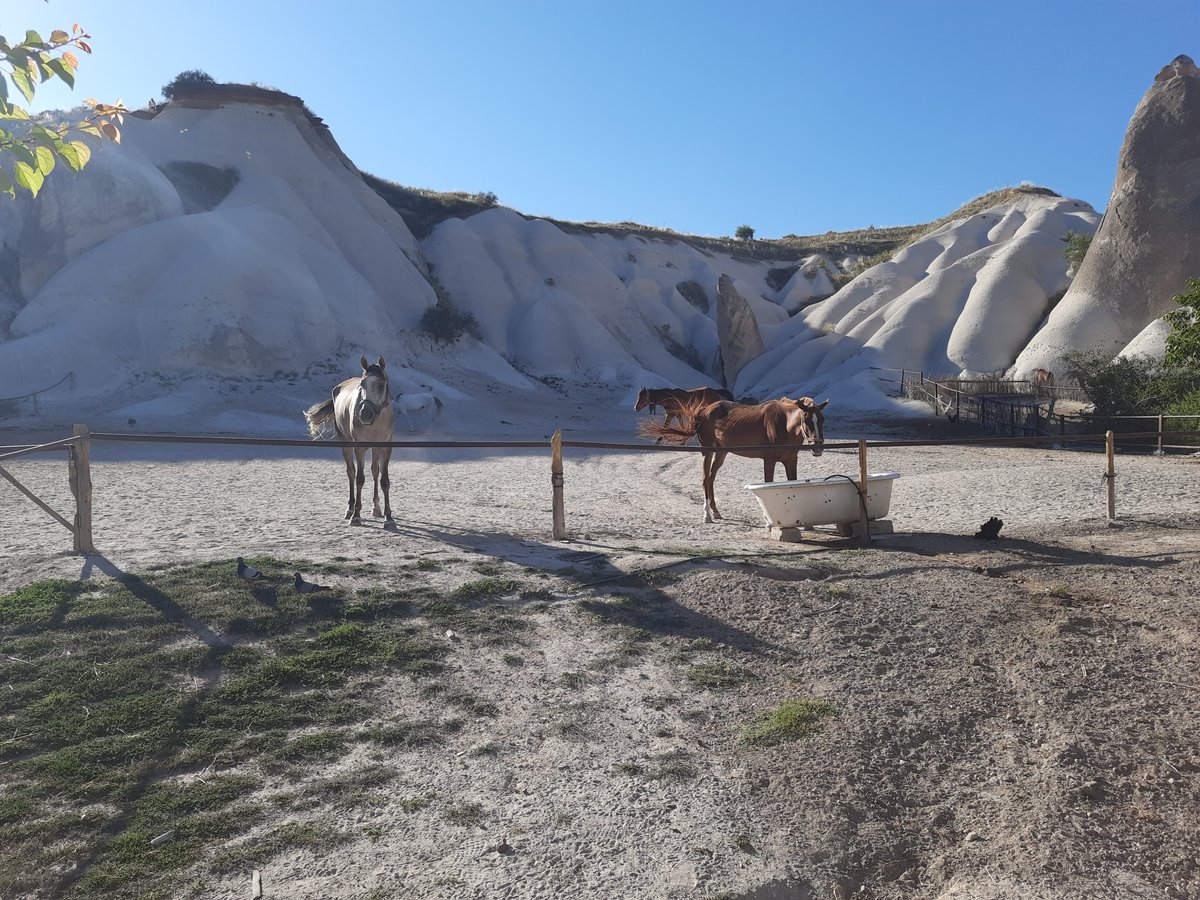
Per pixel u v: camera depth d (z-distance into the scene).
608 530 11.09
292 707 5.43
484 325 58.44
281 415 35.41
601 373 55.28
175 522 11.21
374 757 4.89
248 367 40.69
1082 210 68.62
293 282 45.06
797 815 4.27
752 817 4.27
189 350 39.75
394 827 4.22
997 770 4.63
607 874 3.86
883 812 4.31
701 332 65.62
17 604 6.75
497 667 6.11
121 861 3.92
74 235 44.28
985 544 9.84
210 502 13.56
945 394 40.94
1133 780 4.45
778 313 70.44
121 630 6.38
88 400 36.00
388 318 49.56
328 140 62.69
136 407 34.44
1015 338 50.94
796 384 54.06
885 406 43.62
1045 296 53.41
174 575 7.68
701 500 15.63
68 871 3.86
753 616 6.91
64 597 6.99
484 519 12.13
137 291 41.66
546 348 56.50
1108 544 9.77
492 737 5.14
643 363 61.03
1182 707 5.20
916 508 13.51
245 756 4.86
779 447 10.09
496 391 48.03
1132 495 14.20
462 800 4.47
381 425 11.18
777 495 10.15
